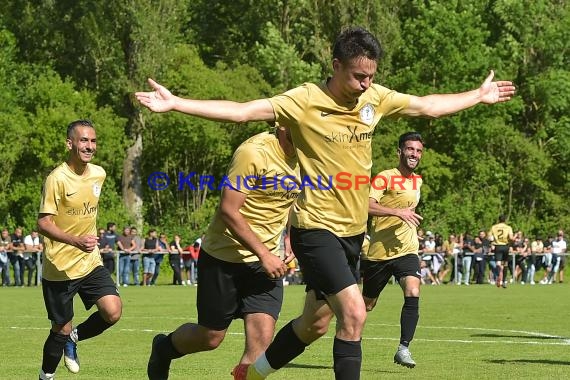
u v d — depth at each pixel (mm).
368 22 69500
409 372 14477
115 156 67125
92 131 13828
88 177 13883
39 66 69875
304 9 72125
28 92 68188
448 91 71562
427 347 18250
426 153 71062
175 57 68562
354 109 9688
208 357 16625
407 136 16656
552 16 78188
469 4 75875
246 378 10695
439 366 15227
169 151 69625
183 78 67562
